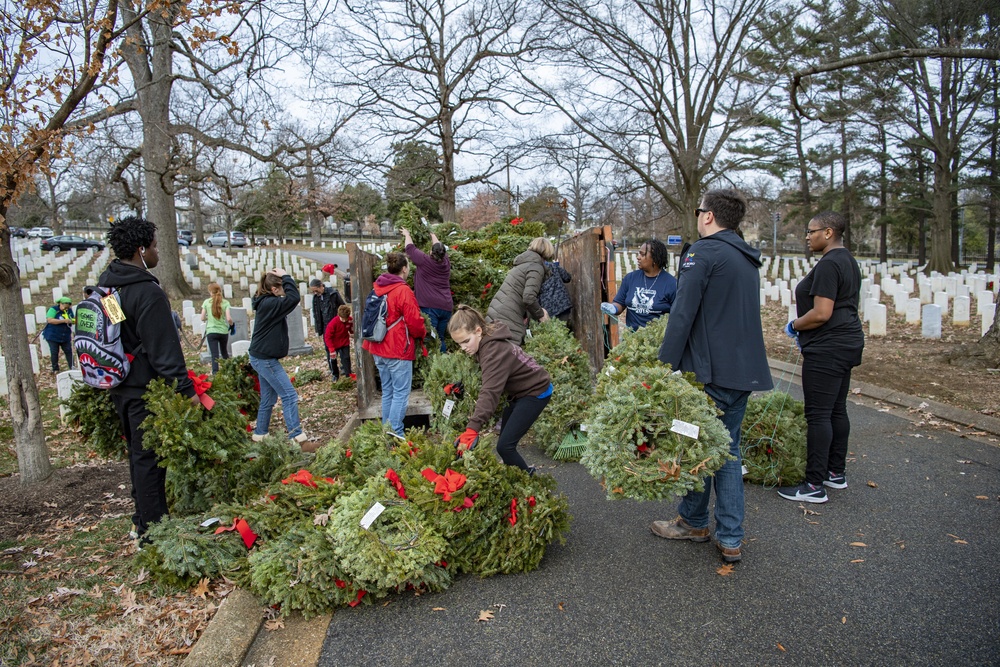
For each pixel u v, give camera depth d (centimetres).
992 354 782
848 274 384
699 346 319
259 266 2786
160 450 341
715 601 292
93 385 341
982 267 3194
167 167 1488
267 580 300
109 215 3653
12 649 267
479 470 333
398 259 538
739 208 325
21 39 423
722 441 295
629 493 298
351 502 327
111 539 389
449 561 323
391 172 2136
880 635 260
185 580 321
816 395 395
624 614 285
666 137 2181
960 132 2395
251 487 397
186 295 2083
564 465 501
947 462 467
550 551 351
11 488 489
